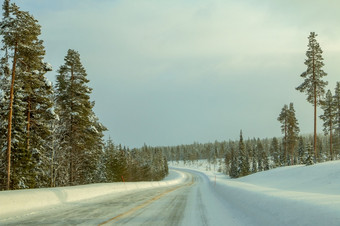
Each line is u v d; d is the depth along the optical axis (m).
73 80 29.33
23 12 19.03
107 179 45.72
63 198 12.42
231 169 89.75
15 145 21.22
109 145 53.00
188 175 117.62
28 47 19.06
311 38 36.72
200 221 7.66
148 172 92.56
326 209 4.98
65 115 28.45
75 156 28.91
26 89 20.67
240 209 9.41
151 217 8.24
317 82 35.44
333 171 24.31
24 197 9.91
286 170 36.72
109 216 8.30
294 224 5.23
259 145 119.06
